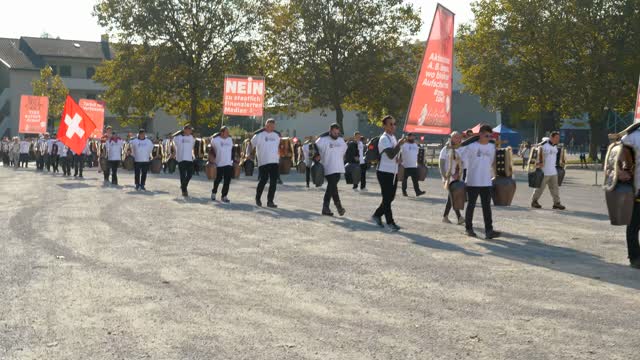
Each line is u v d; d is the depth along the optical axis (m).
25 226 11.98
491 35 50.12
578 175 36.75
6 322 5.61
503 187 10.99
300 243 10.14
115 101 51.28
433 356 4.77
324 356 4.75
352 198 19.09
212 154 17.31
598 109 49.03
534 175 16.14
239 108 29.58
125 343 5.04
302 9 47.62
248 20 51.47
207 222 12.73
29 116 39.72
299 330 5.41
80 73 79.94
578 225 12.87
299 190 22.55
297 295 6.66
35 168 43.53
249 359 4.68
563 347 5.01
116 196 19.05
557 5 48.88
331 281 7.36
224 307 6.15
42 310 6.01
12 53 79.69
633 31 47.09
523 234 11.50
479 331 5.42
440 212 15.17
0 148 50.25
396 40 49.19
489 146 11.04
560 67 48.66
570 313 6.03
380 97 48.59
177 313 5.93
